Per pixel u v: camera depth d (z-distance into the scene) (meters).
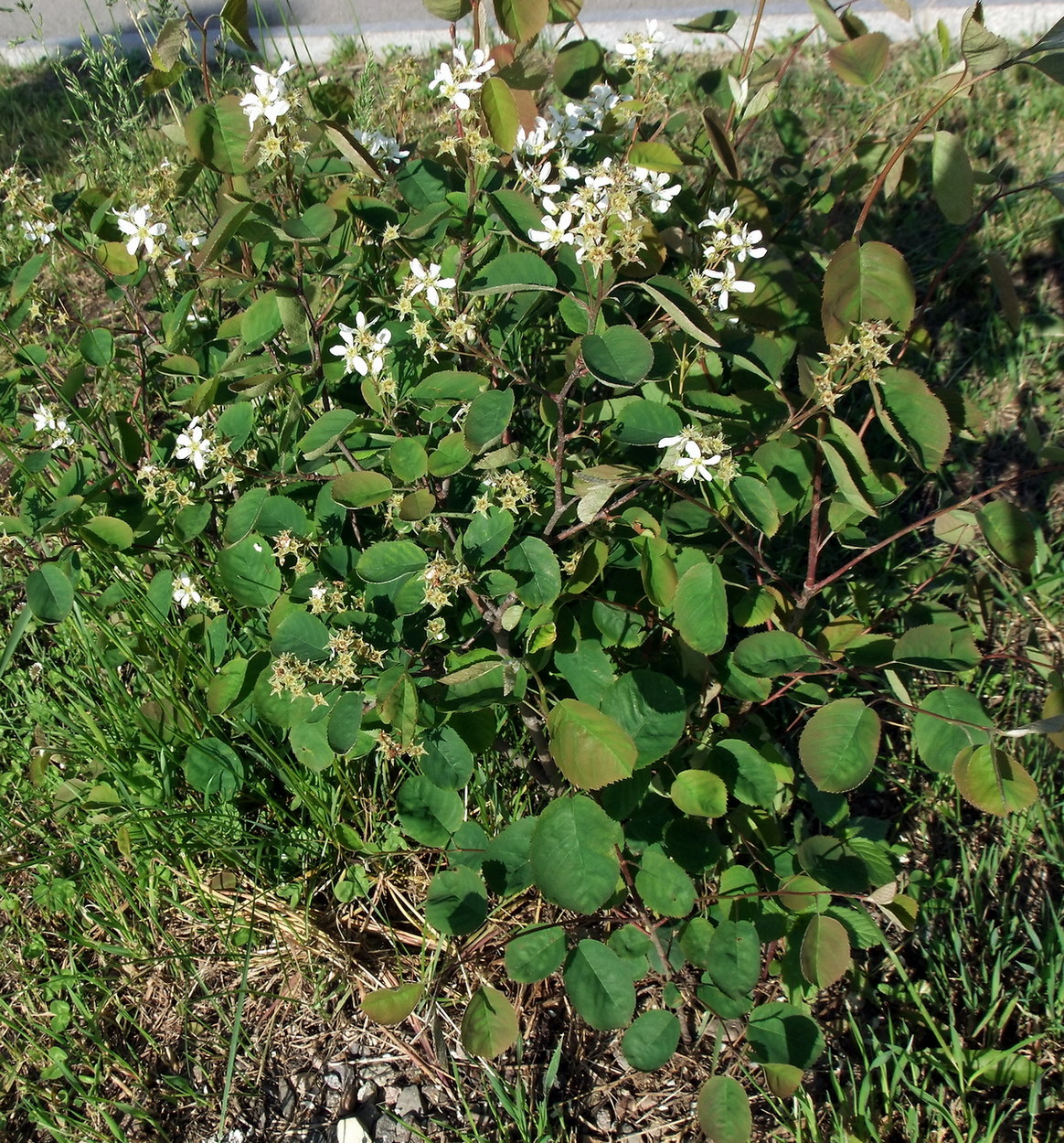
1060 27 0.37
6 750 0.59
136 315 0.56
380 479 0.44
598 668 0.44
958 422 0.48
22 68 1.27
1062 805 0.53
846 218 0.82
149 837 0.50
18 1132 0.48
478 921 0.43
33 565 0.62
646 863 0.43
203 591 0.55
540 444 0.58
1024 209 0.81
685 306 0.40
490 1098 0.48
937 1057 0.46
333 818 0.52
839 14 0.55
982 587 0.51
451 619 0.47
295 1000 0.51
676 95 0.98
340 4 1.36
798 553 0.63
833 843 0.43
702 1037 0.48
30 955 0.52
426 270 0.50
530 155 0.47
